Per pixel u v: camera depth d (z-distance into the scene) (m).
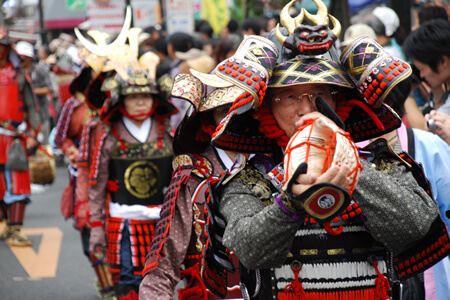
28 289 10.92
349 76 3.88
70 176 10.46
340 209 3.36
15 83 13.48
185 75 5.04
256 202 3.86
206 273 4.17
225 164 5.16
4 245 14.09
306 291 3.85
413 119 7.50
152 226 8.10
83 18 50.66
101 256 8.24
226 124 3.79
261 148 4.12
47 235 15.12
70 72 20.69
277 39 3.81
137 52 8.25
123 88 7.98
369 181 3.70
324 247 3.84
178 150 5.15
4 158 13.59
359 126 4.18
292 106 3.87
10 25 46.47
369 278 3.88
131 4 24.88
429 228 3.94
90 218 8.24
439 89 7.42
